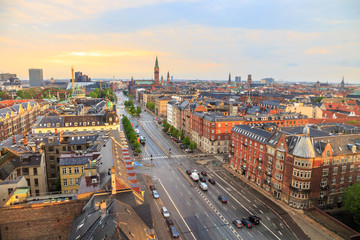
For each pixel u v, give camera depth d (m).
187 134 183.50
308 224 74.44
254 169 102.44
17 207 49.16
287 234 69.69
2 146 91.12
